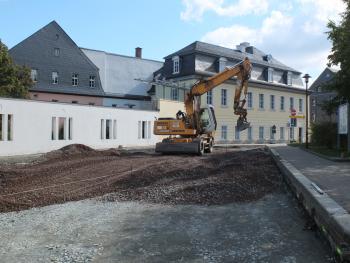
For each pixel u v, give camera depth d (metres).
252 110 53.41
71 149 24.52
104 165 17.88
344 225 6.07
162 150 23.94
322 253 6.94
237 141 50.88
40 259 6.97
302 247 7.29
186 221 9.16
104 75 54.88
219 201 10.94
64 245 7.66
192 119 24.70
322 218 7.36
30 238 8.12
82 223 9.08
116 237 8.09
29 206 10.76
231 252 7.14
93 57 56.22
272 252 7.08
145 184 13.18
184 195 11.46
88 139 33.00
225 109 49.47
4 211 10.31
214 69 49.16
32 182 14.12
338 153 20.69
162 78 50.38
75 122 31.86
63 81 51.31
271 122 56.22
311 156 19.78
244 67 24.00
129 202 11.04
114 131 35.81
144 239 7.94
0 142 26.31
